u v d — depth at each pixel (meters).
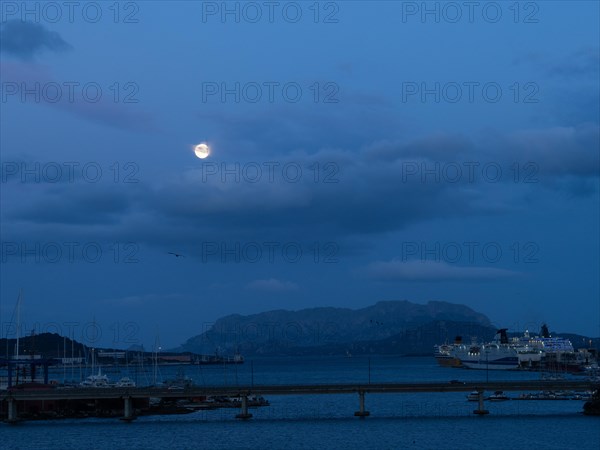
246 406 187.75
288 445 145.88
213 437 156.00
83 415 189.12
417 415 196.50
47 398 177.12
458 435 156.88
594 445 144.50
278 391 179.25
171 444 147.75
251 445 146.38
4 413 185.88
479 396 193.62
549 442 147.88
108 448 144.12
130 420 181.62
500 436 155.38
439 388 181.50
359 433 160.62
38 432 163.50
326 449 141.50
